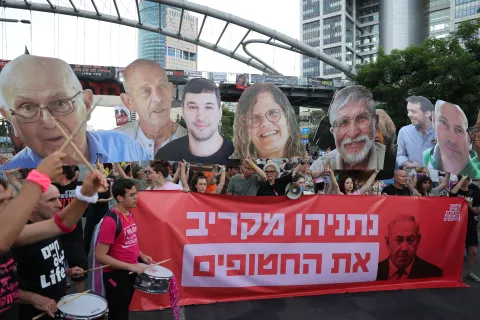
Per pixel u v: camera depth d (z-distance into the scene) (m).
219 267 4.38
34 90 3.87
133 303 4.17
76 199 1.99
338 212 4.80
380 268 4.99
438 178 8.49
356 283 4.92
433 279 5.28
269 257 4.55
